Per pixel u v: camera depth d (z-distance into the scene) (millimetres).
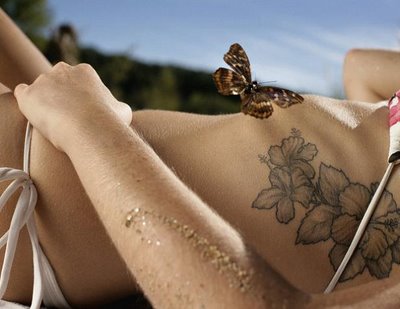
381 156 525
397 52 784
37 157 495
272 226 501
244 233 503
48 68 726
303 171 512
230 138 538
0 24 700
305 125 537
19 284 514
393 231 489
